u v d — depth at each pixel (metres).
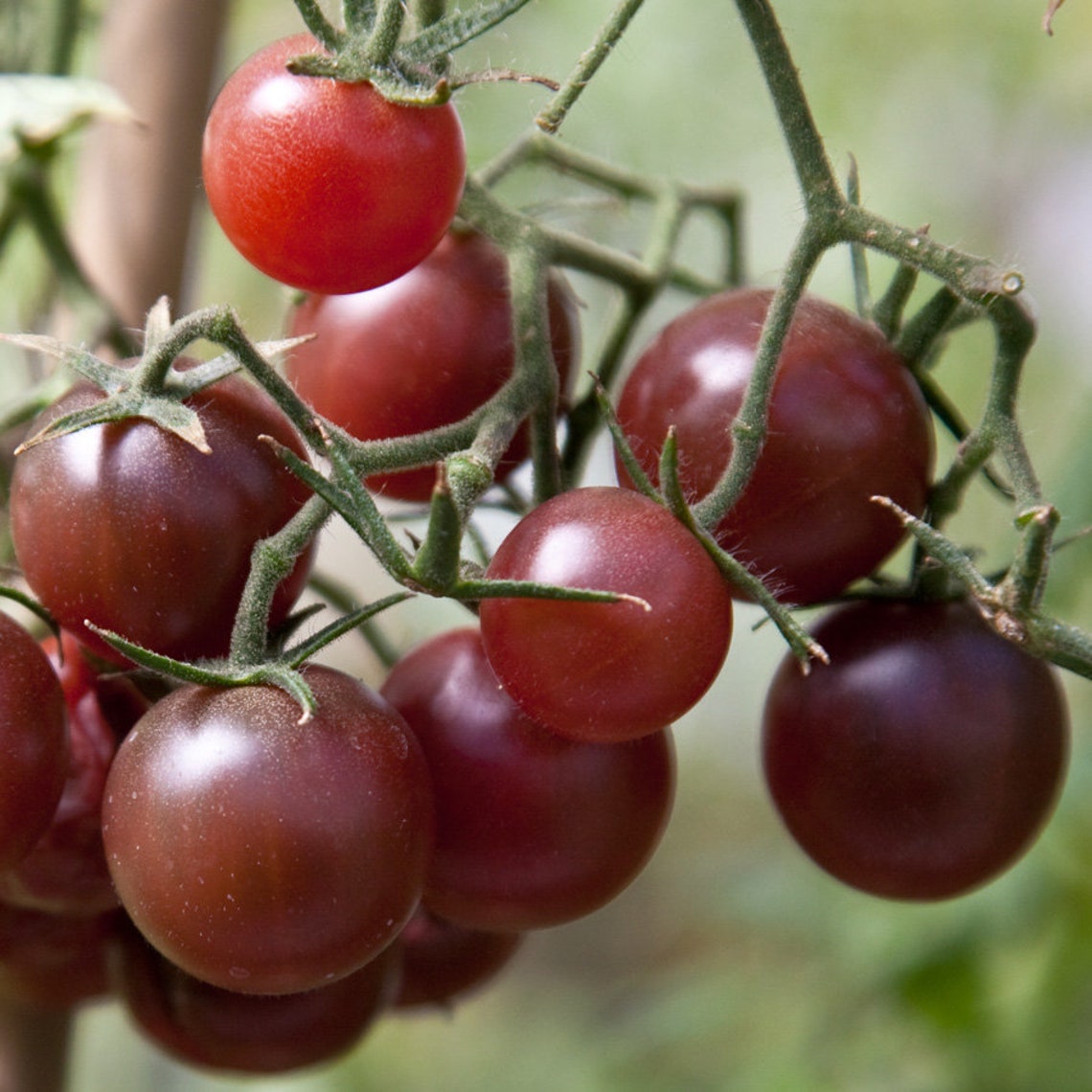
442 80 0.42
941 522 0.45
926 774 0.45
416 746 0.43
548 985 1.06
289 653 0.43
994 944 0.55
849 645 0.46
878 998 0.56
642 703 0.42
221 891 0.42
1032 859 0.55
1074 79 0.77
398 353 0.46
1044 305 0.81
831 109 0.73
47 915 0.46
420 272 0.46
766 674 0.99
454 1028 0.99
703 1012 0.60
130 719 0.45
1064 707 0.46
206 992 0.46
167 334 0.43
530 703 0.43
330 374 0.46
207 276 0.63
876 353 0.45
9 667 0.43
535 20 0.63
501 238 0.46
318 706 0.43
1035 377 0.78
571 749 0.44
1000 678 0.45
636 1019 0.66
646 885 1.04
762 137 0.69
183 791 0.42
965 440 0.45
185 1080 0.90
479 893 0.45
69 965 0.46
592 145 0.65
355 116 0.43
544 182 0.55
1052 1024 0.55
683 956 0.94
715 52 0.68
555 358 0.47
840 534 0.45
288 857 0.42
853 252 0.46
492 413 0.44
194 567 0.43
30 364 0.51
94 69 0.54
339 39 0.43
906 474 0.45
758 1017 0.62
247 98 0.43
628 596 0.42
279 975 0.43
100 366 0.44
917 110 0.76
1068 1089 0.55
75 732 0.45
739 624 0.93
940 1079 0.56
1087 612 0.58
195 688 0.43
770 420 0.44
